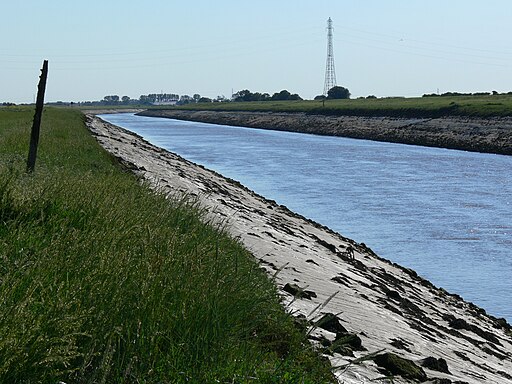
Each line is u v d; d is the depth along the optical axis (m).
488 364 12.00
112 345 6.04
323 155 66.19
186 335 6.45
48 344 5.52
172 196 16.61
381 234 28.23
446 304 18.06
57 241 7.82
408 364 8.63
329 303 11.85
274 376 6.30
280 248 17.44
